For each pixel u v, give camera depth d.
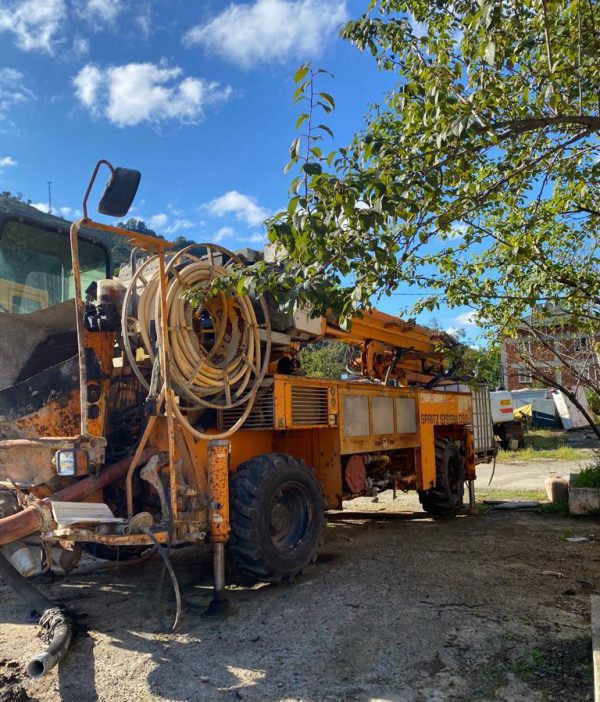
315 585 4.73
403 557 5.64
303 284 3.16
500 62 3.90
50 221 5.45
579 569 5.13
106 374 4.42
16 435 4.22
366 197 3.00
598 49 3.70
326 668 3.25
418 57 4.16
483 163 4.46
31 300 5.25
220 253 4.92
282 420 5.09
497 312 6.70
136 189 3.59
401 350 8.24
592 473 8.55
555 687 2.97
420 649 3.44
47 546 3.86
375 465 7.03
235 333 4.84
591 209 5.77
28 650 3.59
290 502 5.08
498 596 4.36
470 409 9.13
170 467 3.99
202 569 5.43
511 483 12.58
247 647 3.55
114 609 4.30
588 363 8.20
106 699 2.99
